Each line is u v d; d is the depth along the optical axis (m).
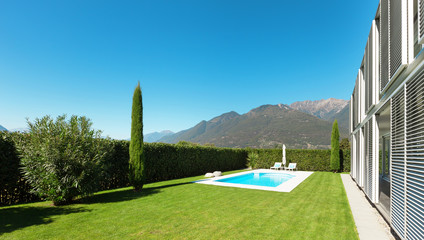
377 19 7.59
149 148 12.82
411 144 3.80
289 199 7.91
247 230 4.72
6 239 4.16
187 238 4.27
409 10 4.25
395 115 4.54
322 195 8.73
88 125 7.63
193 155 16.50
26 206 6.81
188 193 9.02
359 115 10.98
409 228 3.49
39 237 4.28
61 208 6.57
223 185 11.23
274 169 21.52
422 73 3.18
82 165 6.97
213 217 5.68
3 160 6.92
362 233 4.62
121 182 11.01
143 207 6.70
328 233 4.55
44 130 6.85
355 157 12.44
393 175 4.55
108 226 4.96
